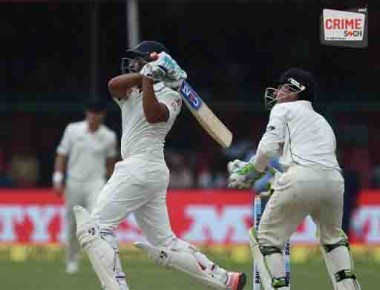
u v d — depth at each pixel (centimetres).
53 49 7888
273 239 2589
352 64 7569
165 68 2592
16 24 7894
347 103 6681
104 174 4391
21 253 5453
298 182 2514
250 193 5678
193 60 7850
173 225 5694
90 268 4534
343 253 2633
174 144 6838
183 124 6856
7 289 3644
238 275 2784
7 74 7869
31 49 7894
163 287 3697
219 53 7844
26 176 6750
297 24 7688
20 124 6794
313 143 2553
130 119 2683
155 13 7838
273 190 2639
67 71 7850
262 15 7756
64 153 4375
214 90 7756
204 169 6725
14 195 5772
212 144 6812
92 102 4322
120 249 5422
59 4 7838
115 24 7731
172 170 6719
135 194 2664
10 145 6800
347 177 5606
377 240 5688
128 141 2683
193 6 7819
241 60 7806
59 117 6788
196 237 5681
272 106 2733
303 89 2617
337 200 2572
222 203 5681
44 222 5725
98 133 4344
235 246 5634
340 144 6512
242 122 6681
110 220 2659
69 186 4344
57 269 4522
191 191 5747
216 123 2716
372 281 4012
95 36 6831
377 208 5703
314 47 7638
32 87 7856
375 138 6500
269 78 7750
